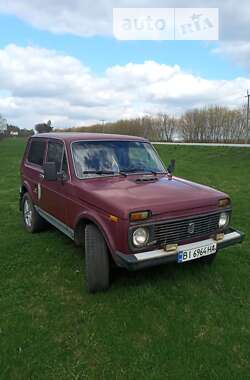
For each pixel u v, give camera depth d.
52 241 5.49
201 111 64.56
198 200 3.66
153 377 2.57
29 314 3.39
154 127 72.81
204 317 3.36
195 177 14.73
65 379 2.56
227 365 2.71
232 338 3.04
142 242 3.28
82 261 4.69
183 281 4.09
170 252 3.38
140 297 3.70
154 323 3.25
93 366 2.69
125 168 4.48
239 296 3.79
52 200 4.79
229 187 11.62
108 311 3.45
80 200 3.94
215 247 3.72
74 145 4.48
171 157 28.53
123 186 3.89
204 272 4.34
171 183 4.14
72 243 5.39
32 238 5.66
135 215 3.20
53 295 3.76
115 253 3.30
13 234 5.91
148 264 3.25
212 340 3.01
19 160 24.75
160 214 3.35
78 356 2.80
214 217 3.81
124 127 77.12
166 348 2.89
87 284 3.72
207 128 63.78
